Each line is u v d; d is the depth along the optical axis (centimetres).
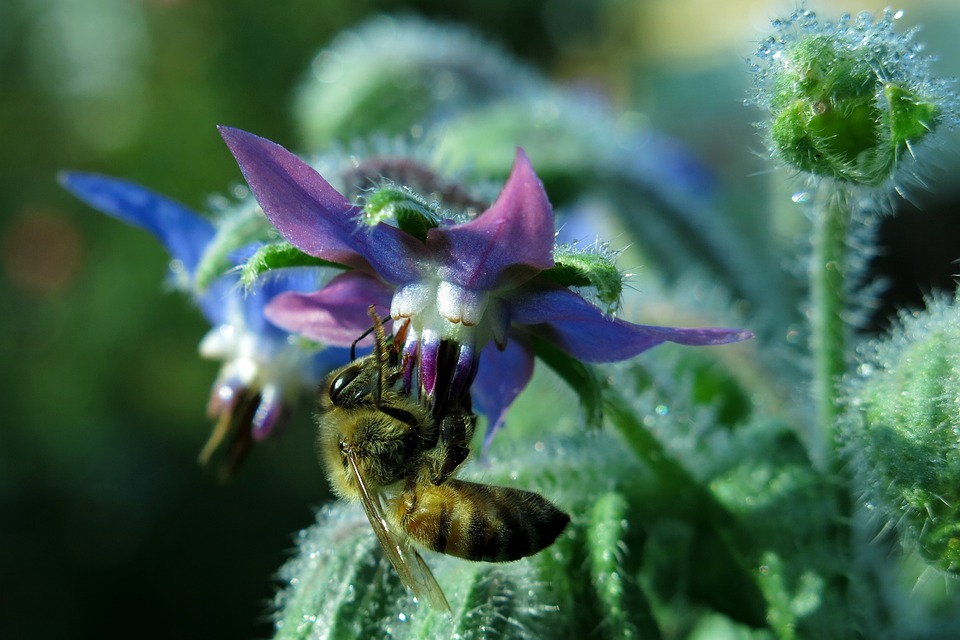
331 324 10
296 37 34
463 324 9
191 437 29
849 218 10
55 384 30
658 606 11
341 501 11
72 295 31
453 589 10
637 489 10
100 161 33
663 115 30
